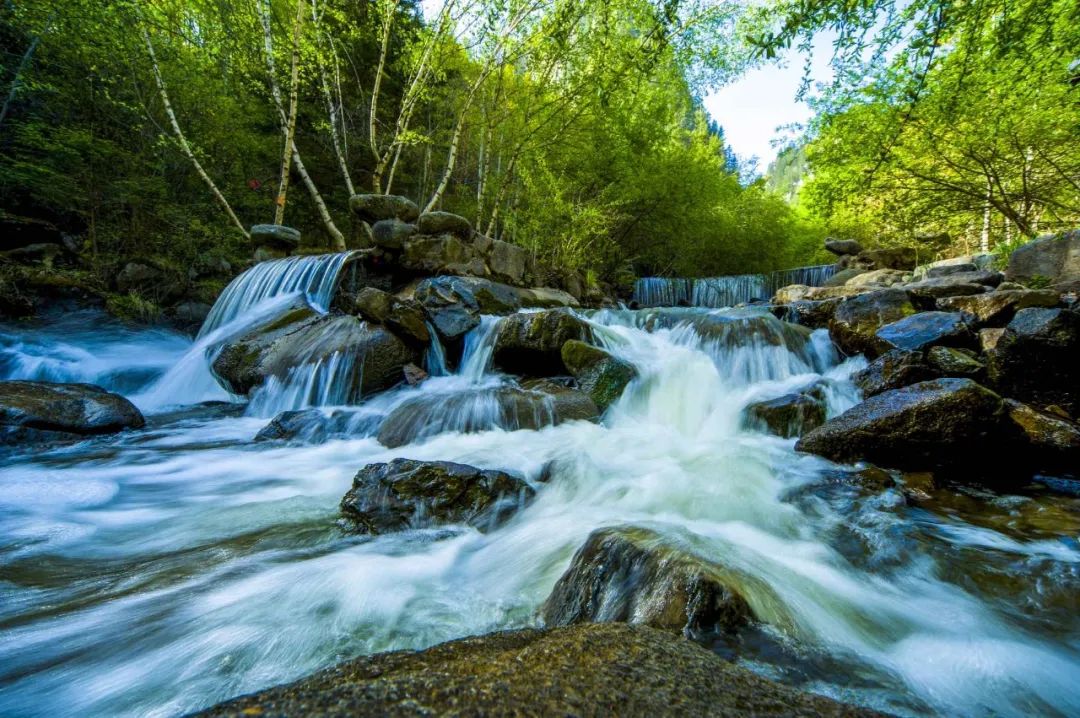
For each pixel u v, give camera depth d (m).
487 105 14.74
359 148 16.48
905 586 2.29
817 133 8.54
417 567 2.47
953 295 6.97
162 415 6.09
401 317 6.79
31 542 2.74
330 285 8.99
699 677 1.15
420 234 10.44
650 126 16.16
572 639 1.31
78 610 2.04
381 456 4.52
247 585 2.25
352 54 14.61
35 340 8.42
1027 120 7.41
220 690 1.60
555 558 2.47
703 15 10.52
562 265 13.90
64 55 9.81
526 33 11.73
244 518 3.13
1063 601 2.15
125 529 2.95
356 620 1.98
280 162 14.93
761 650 1.61
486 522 3.00
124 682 1.63
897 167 8.99
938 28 3.02
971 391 3.67
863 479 3.57
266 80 13.28
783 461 4.08
